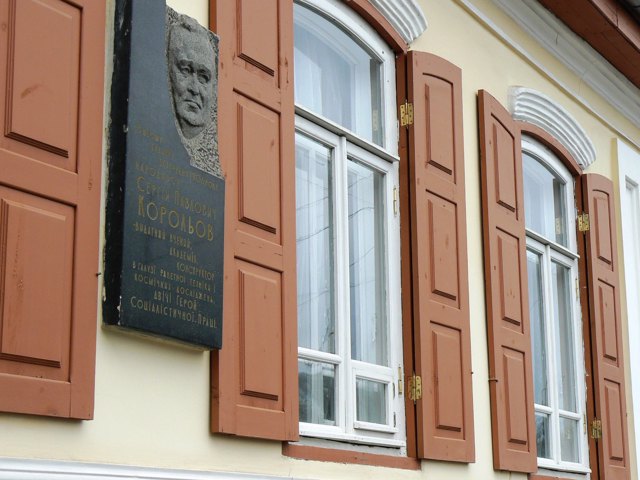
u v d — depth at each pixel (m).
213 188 5.23
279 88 5.87
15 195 4.38
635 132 10.57
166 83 5.02
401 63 7.17
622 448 9.23
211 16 5.52
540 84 9.02
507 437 7.61
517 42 8.69
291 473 5.68
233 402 5.28
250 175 5.57
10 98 4.38
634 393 9.71
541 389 8.52
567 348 9.05
